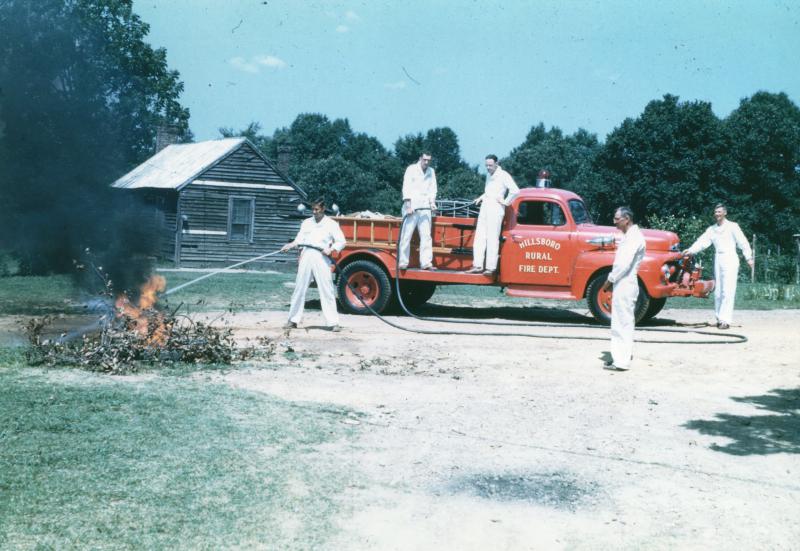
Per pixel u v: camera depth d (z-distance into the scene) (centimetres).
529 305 1744
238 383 791
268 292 1867
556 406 755
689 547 439
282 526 440
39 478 484
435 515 471
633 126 6391
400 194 10675
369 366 919
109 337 878
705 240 1345
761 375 930
